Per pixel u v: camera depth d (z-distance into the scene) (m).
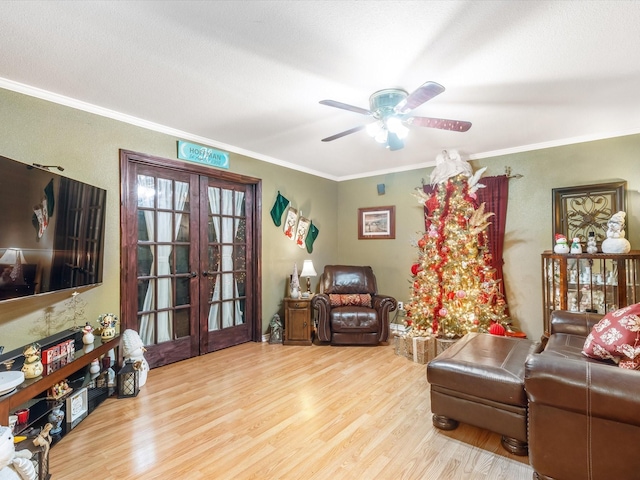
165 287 3.51
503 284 4.10
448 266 3.77
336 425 2.25
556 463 1.61
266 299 4.43
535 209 3.91
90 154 2.84
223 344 4.02
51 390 2.17
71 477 1.74
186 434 2.14
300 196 4.97
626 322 1.91
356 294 4.54
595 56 2.06
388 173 5.12
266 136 3.63
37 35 1.84
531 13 1.67
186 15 1.69
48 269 2.18
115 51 2.01
